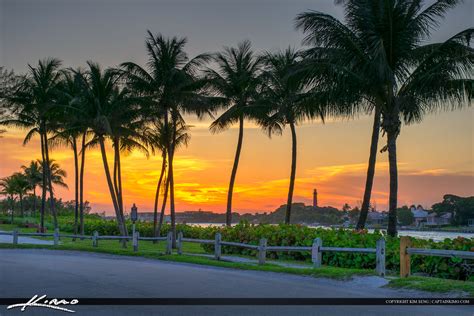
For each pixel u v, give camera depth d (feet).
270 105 138.00
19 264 72.90
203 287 49.60
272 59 136.26
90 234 198.70
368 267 71.31
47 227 232.32
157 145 157.28
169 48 129.80
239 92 142.31
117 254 92.84
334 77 86.07
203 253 104.94
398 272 64.08
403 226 250.57
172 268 67.87
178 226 164.86
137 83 131.13
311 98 92.43
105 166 145.89
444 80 83.56
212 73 138.92
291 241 85.61
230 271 64.34
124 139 161.07
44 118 163.22
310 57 88.69
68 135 158.40
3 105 161.17
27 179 312.71
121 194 157.89
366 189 100.68
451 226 196.24
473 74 82.79
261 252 69.67
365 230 82.58
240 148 145.48
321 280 54.75
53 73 157.79
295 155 137.80
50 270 64.75
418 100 91.04
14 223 267.39
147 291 47.19
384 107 90.17
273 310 38.34
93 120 137.59
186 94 130.62
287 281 54.13
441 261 59.36
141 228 177.99
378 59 80.69
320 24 85.25
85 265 71.72
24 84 159.43
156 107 134.92
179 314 36.83
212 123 145.89
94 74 138.92
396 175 89.10
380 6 84.23
